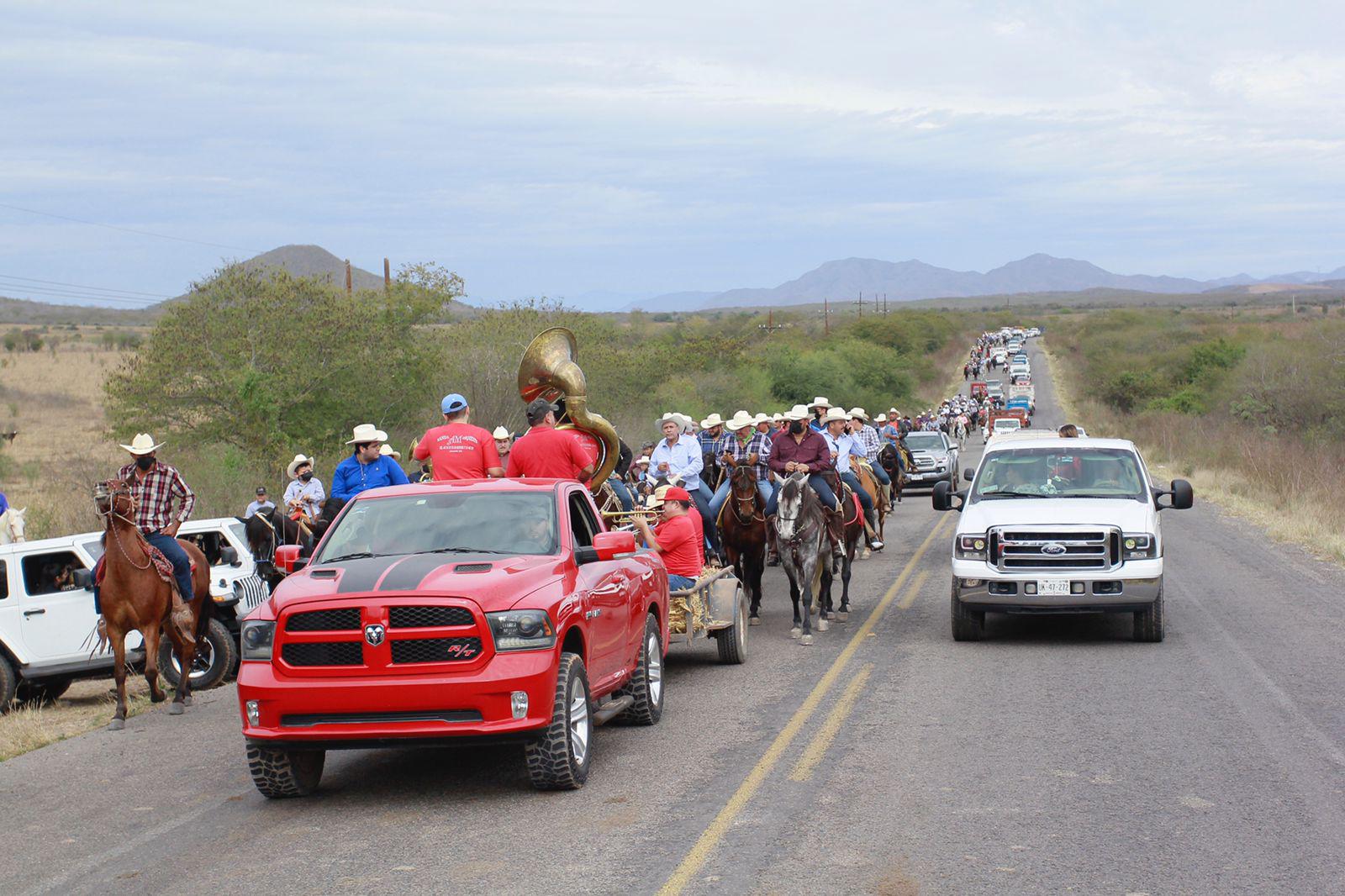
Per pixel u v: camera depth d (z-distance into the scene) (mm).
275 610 8547
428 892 6746
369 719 8359
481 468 13484
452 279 44344
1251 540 24875
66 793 9586
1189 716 10430
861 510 21516
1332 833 7316
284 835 8055
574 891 6668
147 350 34688
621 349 55969
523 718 8359
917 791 8422
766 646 14953
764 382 76812
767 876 6812
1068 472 15945
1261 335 100500
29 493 29719
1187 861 6898
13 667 14414
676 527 13383
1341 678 11812
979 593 14141
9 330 136375
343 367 35688
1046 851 7109
